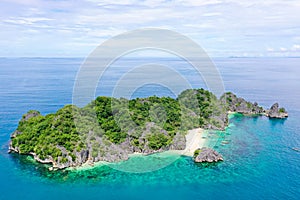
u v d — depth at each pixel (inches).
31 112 3447.3
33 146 2783.0
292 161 2731.3
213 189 2196.1
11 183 2276.1
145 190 2162.9
